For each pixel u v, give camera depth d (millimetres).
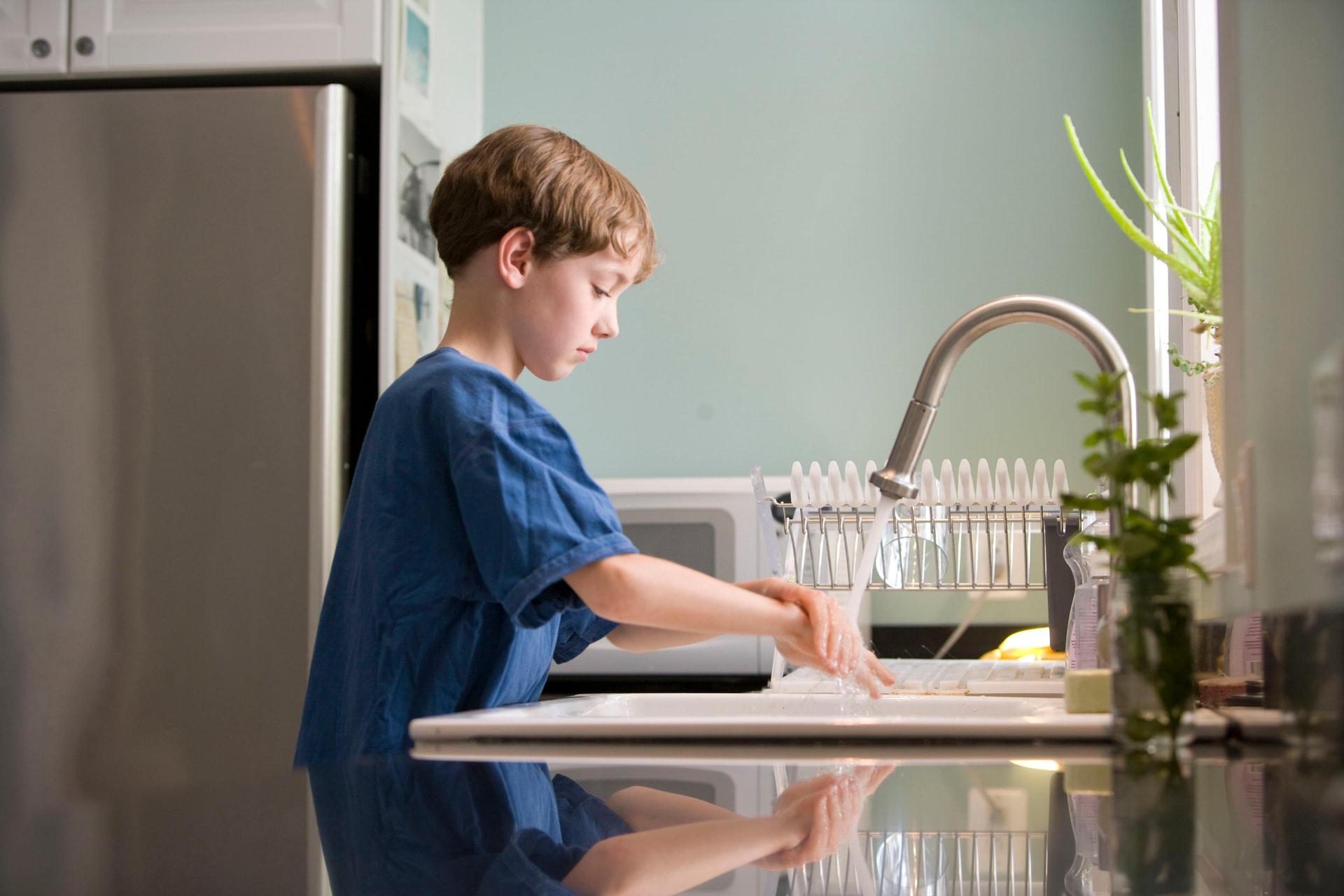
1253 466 643
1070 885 294
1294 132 557
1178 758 562
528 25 2711
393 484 902
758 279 2600
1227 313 699
